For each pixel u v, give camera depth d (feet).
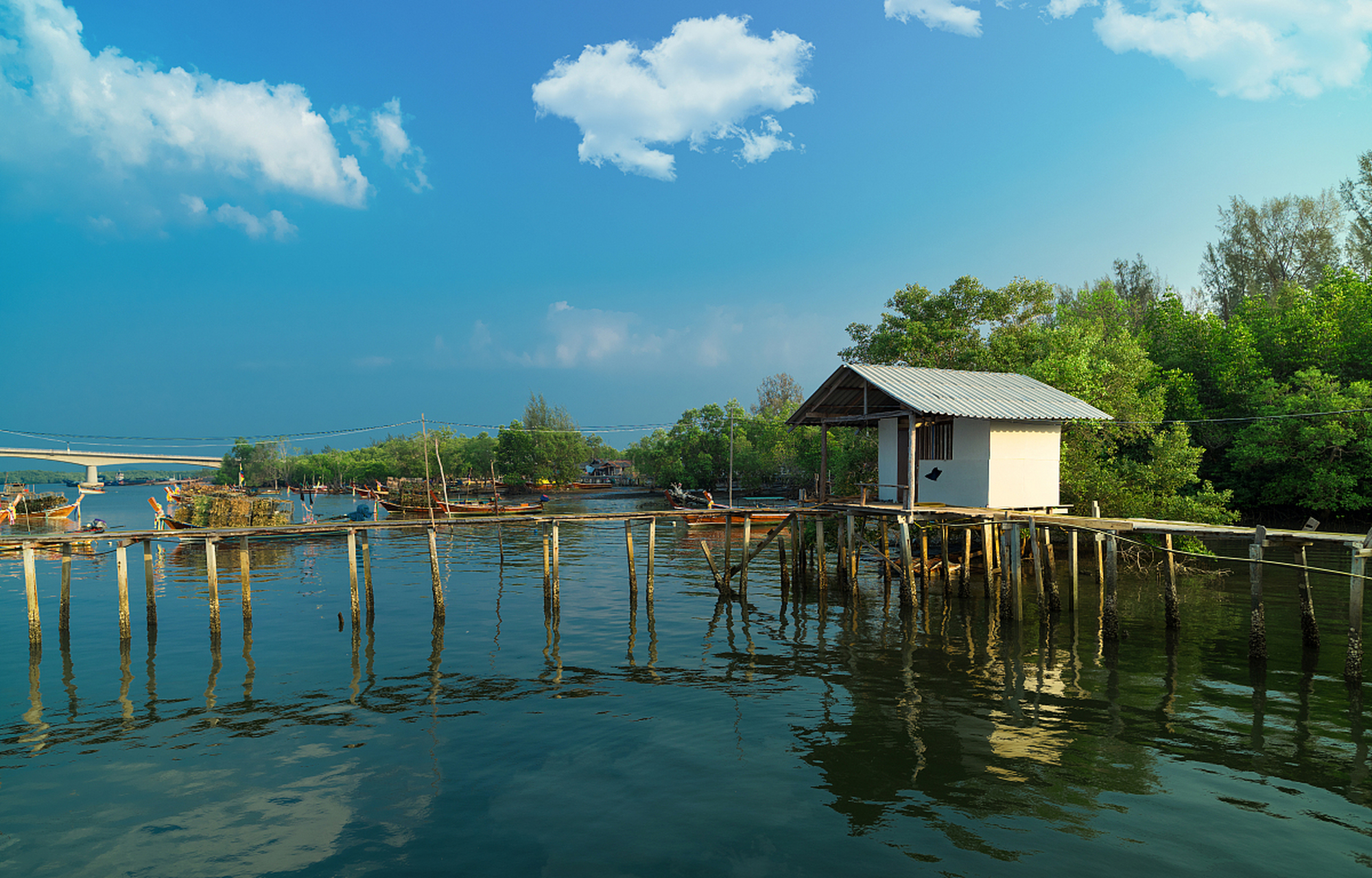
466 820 31.86
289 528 69.21
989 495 75.10
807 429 179.11
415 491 226.17
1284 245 174.70
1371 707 43.32
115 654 61.67
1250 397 125.90
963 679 50.72
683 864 27.68
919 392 76.07
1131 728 40.88
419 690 50.88
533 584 97.09
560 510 244.42
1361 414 109.29
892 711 44.62
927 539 104.27
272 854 29.32
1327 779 34.09
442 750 39.96
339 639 66.59
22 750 40.98
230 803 34.14
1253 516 131.54
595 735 41.73
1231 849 28.04
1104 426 100.83
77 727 44.52
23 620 77.30
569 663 57.36
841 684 50.37
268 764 38.50
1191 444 130.72
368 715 45.83
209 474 645.92
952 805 32.09
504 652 61.21
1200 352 142.20
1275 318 138.82
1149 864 27.04
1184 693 46.42
